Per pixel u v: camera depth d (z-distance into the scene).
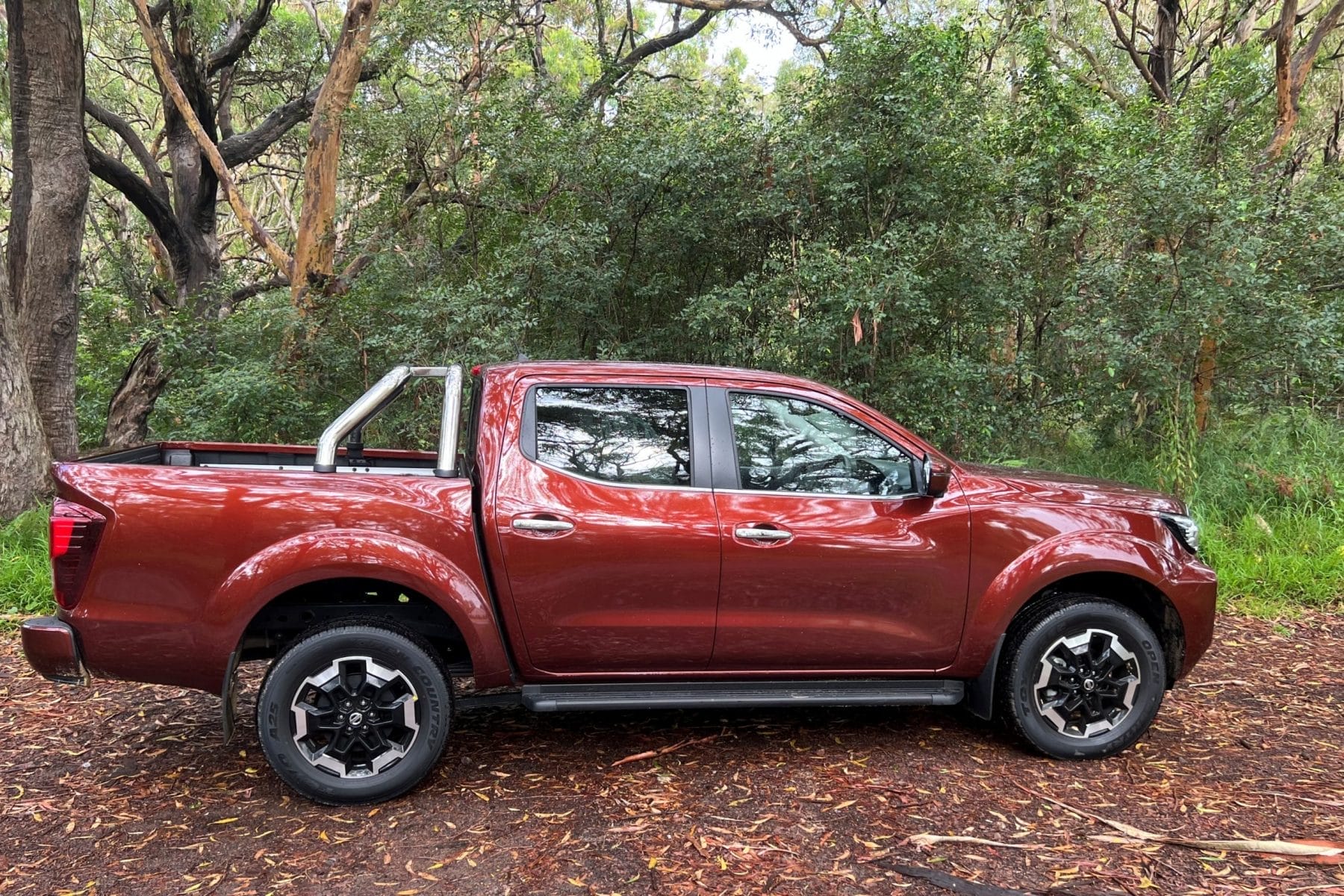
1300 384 8.98
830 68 8.38
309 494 3.46
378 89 12.17
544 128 9.52
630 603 3.63
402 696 3.53
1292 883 2.92
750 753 4.01
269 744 3.38
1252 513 7.68
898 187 8.29
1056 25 14.91
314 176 10.49
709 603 3.67
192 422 8.79
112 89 21.45
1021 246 8.57
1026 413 8.96
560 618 3.59
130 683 4.98
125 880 2.95
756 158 8.52
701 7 16.11
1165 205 7.50
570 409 3.79
